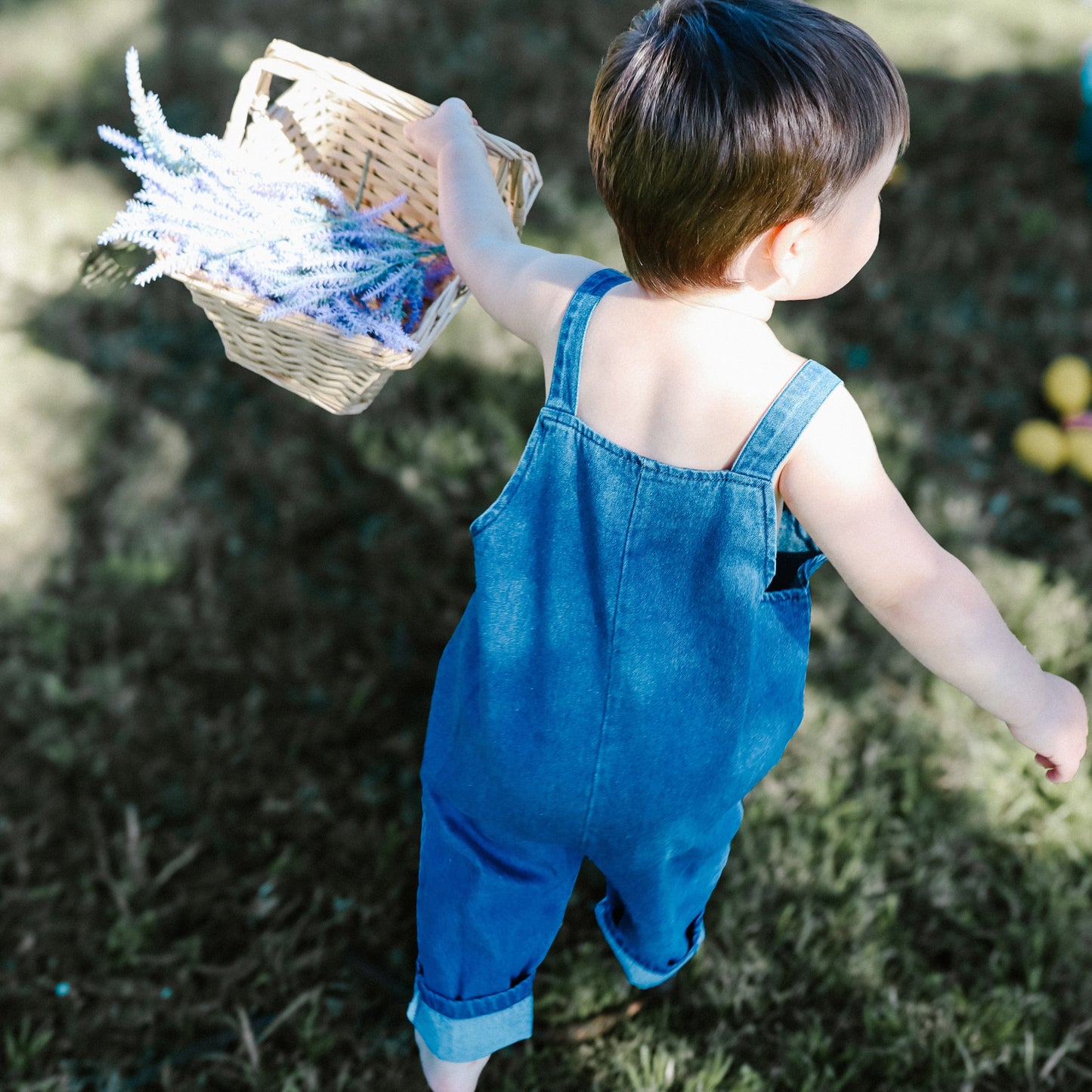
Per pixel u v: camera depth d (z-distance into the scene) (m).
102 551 2.73
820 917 2.17
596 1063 1.98
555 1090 1.95
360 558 2.77
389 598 2.69
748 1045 2.02
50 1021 1.99
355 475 2.94
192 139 1.49
